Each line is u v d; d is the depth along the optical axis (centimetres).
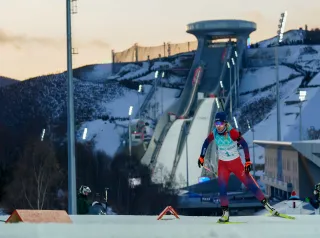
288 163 16500
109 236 1619
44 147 17362
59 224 1908
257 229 1828
